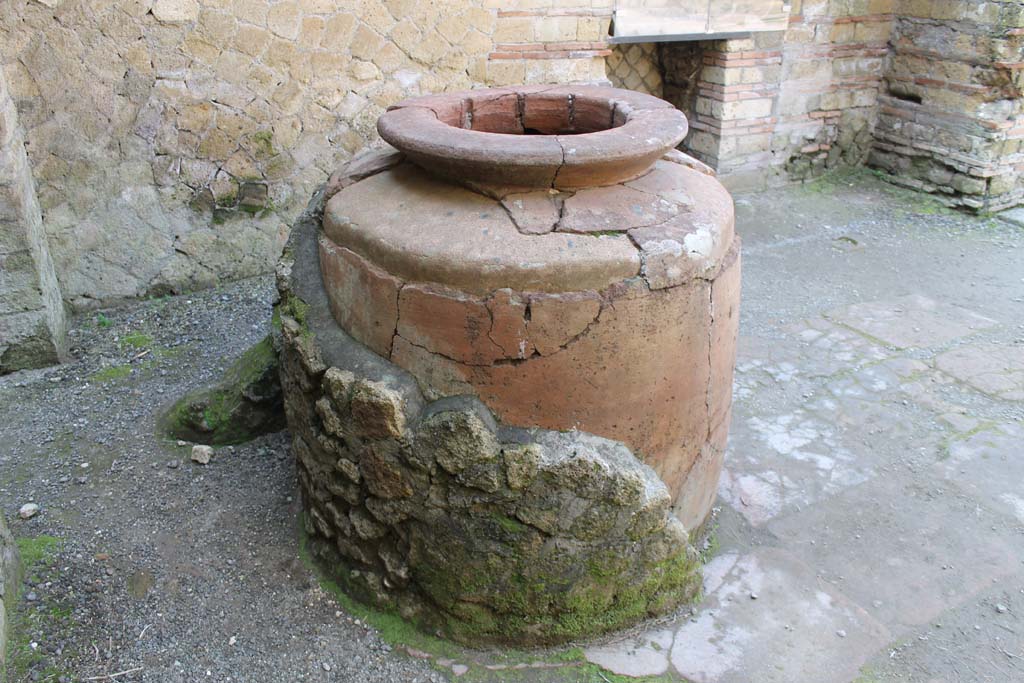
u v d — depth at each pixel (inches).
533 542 92.4
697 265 93.0
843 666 97.7
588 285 88.1
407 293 90.7
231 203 190.5
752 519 123.1
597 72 224.1
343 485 101.5
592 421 93.0
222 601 105.9
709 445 107.7
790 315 187.2
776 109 258.4
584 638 99.4
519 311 87.1
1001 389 157.0
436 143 93.0
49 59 163.2
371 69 196.7
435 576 97.0
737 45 242.8
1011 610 106.9
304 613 104.5
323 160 198.5
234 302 186.5
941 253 221.1
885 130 273.4
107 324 177.6
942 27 247.1
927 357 168.9
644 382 93.7
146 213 182.1
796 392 157.1
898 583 111.0
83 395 152.1
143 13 168.6
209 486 127.0
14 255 150.6
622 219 93.0
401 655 98.7
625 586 98.1
